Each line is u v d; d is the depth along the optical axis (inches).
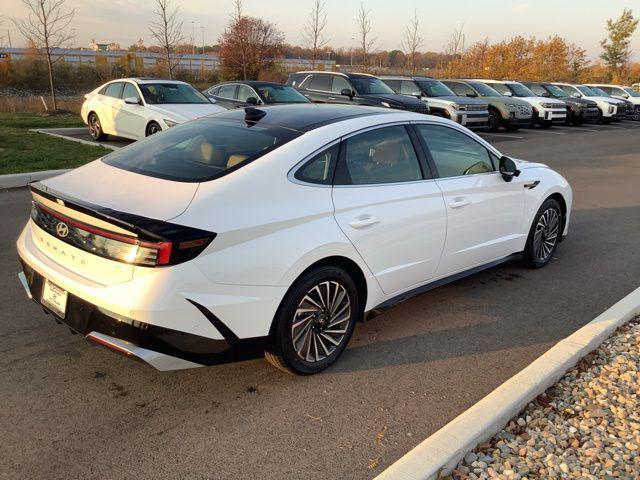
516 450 109.1
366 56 1229.1
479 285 207.5
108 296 112.2
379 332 166.7
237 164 129.1
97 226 114.7
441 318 177.8
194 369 142.0
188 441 114.3
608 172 483.8
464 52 1615.4
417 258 161.3
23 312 168.4
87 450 110.5
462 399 133.3
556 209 226.5
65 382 133.6
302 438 116.6
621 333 159.2
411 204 155.6
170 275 109.8
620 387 131.4
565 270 226.8
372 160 150.6
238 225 117.7
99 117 518.0
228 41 1400.1
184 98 495.5
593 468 104.3
